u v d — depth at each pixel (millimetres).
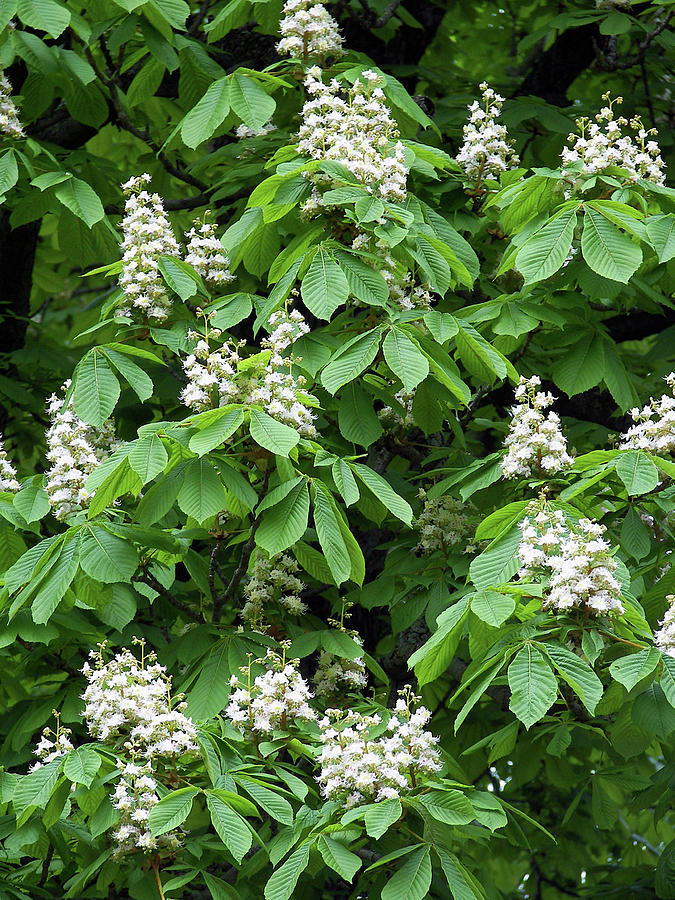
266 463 5262
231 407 4836
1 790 5156
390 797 4590
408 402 6273
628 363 8891
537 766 7727
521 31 11000
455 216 6711
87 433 6145
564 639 4496
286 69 6809
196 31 8430
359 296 5418
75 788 4906
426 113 7898
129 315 6008
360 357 5332
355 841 5082
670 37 8273
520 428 5273
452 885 4543
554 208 5922
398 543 6625
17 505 5664
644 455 5004
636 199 5980
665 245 5461
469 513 6488
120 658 5117
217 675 5438
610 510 5559
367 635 7969
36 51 6812
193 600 7332
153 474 4695
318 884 6434
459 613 4688
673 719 4656
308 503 5000
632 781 6555
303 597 7500
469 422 7594
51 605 4898
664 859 6473
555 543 4617
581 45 9344
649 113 8695
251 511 5516
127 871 5273
